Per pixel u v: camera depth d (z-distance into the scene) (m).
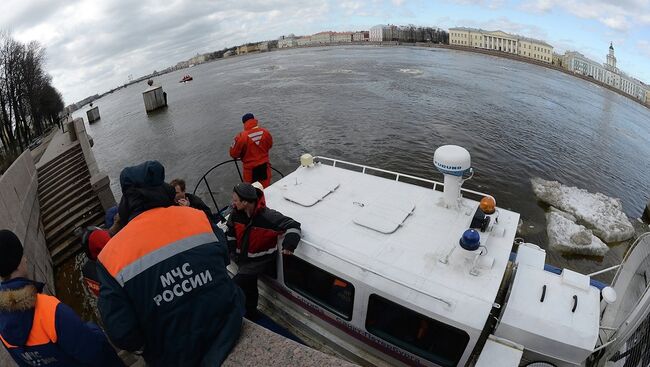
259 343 2.45
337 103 37.50
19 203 13.35
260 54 167.38
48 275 12.68
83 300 12.12
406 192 6.04
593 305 4.18
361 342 5.12
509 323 4.12
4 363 6.05
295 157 24.06
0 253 2.31
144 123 42.91
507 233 5.05
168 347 2.17
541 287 4.44
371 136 26.55
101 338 2.63
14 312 2.32
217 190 20.45
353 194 6.09
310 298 5.33
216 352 2.29
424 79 50.69
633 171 22.52
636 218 17.20
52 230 15.67
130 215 2.25
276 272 5.64
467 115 31.38
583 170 21.58
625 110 43.53
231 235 5.32
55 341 2.41
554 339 3.96
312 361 2.35
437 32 148.25
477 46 109.75
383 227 5.15
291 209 5.81
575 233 14.28
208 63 180.25
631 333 4.01
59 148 26.55
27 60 52.38
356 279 4.59
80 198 17.16
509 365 3.78
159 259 2.09
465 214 5.39
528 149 23.92
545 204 17.33
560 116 33.12
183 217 2.31
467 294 4.16
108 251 2.10
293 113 35.03
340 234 5.19
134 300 2.04
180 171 24.31
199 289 2.20
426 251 4.77
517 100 38.38
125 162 28.83
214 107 43.97
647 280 4.59
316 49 151.25
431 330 4.29
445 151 5.20
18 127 45.03
